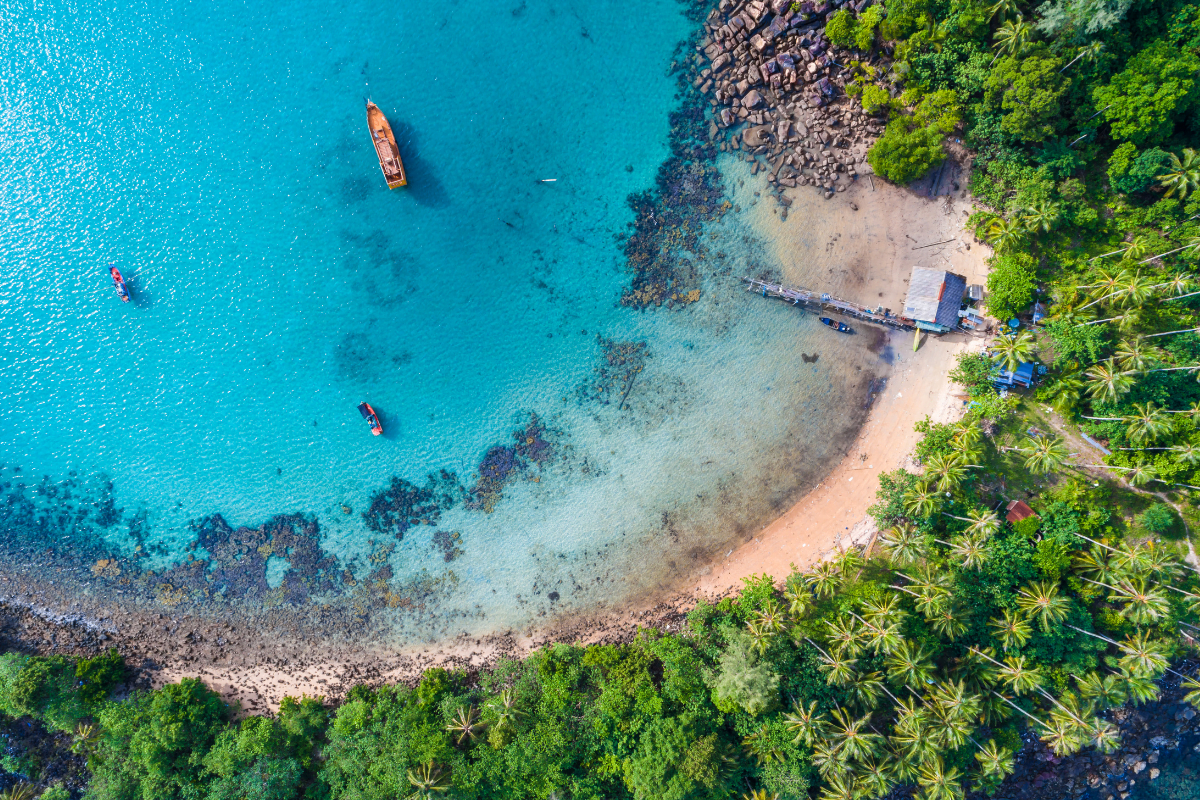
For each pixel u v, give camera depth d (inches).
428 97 2110.0
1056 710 1786.4
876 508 1911.9
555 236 2105.1
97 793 1893.5
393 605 2078.0
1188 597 1797.5
